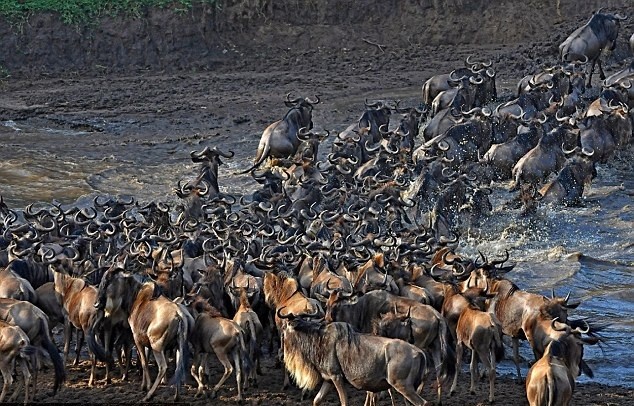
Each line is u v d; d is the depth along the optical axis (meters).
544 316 41.41
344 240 49.91
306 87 103.69
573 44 93.12
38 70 109.69
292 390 42.28
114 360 46.34
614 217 67.69
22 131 91.19
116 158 83.25
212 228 52.91
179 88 104.00
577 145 73.38
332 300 41.22
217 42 115.44
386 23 120.44
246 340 41.41
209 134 89.50
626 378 44.72
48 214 56.97
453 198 64.44
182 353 39.84
